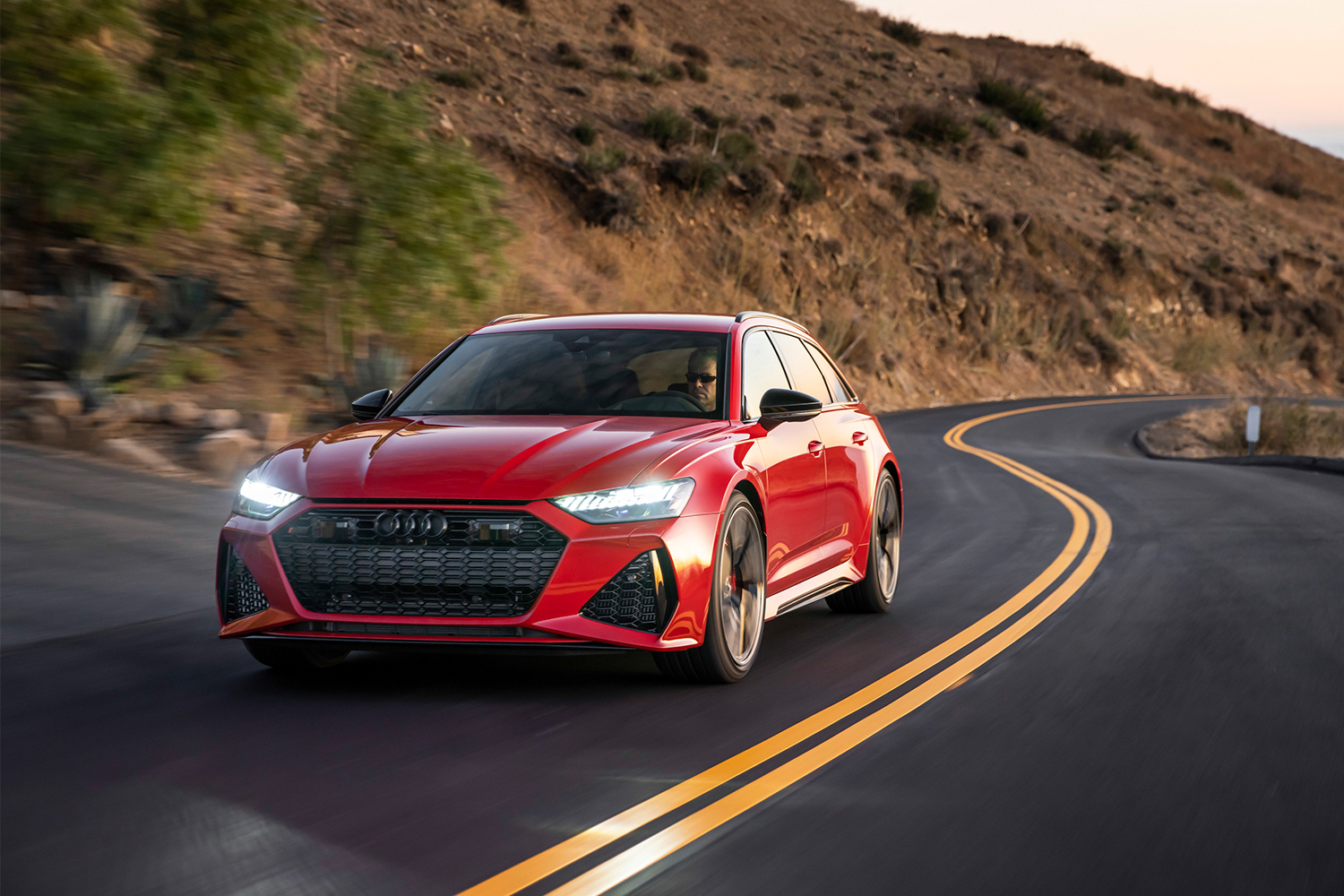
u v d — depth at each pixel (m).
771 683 5.62
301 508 5.06
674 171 37.72
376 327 15.98
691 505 5.20
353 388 13.73
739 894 3.18
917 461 20.78
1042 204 55.28
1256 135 96.44
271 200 17.38
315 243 14.87
